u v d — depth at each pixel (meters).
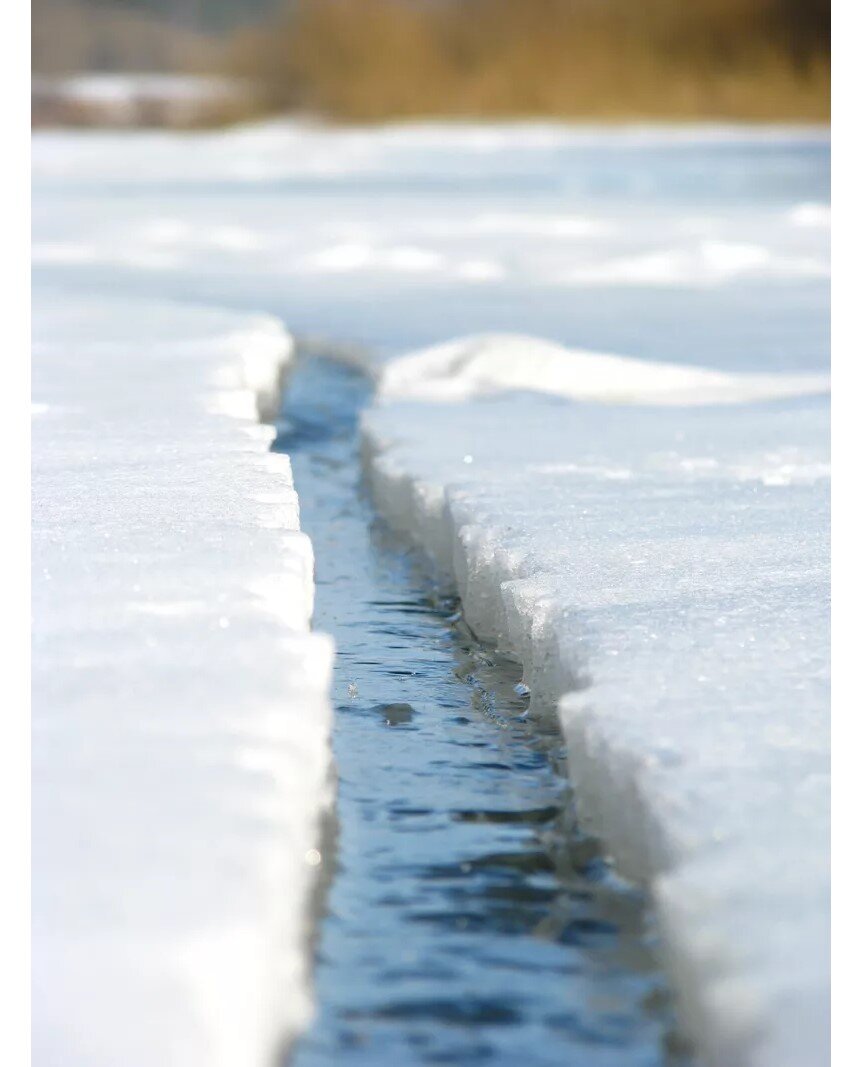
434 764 7.74
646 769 6.05
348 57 88.75
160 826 5.27
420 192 42.84
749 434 12.77
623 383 15.96
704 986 4.90
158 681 6.52
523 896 6.38
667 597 8.20
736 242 30.36
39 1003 4.36
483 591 9.59
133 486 9.97
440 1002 5.62
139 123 85.12
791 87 83.00
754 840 5.43
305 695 6.43
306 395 17.31
